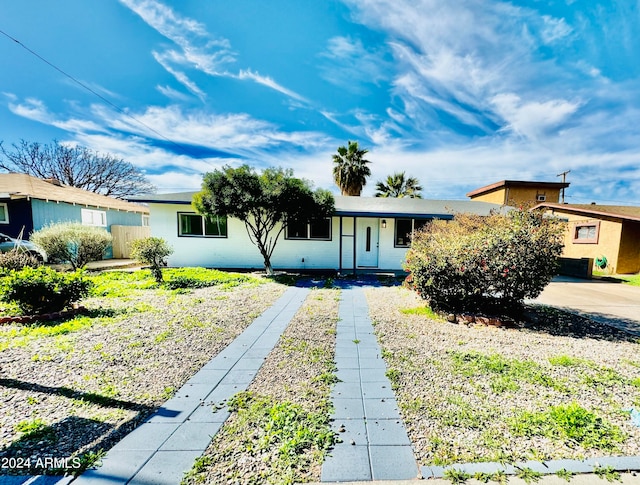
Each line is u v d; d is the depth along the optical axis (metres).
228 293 7.55
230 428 2.37
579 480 1.89
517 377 3.19
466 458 2.06
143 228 15.39
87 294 5.77
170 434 2.30
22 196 11.46
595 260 13.16
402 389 2.96
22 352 3.73
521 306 5.59
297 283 9.25
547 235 5.19
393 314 5.78
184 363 3.53
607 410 2.60
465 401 2.74
